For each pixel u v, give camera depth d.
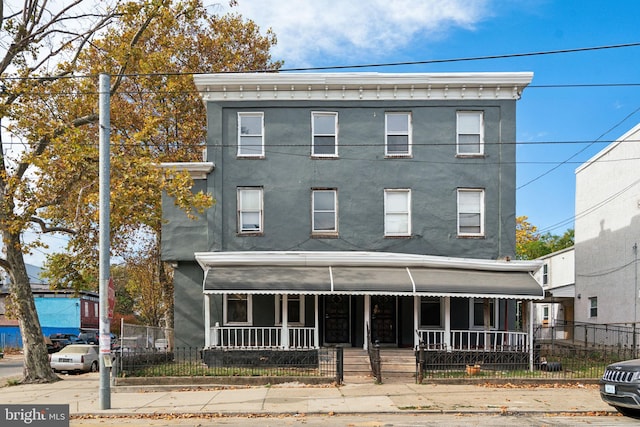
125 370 16.05
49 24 18.30
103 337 12.41
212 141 20.48
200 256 18.64
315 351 17.94
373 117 20.56
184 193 16.47
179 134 27.47
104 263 12.58
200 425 10.74
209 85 20.38
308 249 20.14
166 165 20.05
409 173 20.41
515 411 11.74
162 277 29.33
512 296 17.72
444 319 19.53
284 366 17.70
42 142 17.34
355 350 18.73
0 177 17.52
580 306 31.16
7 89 17.25
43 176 16.69
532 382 15.26
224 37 28.47
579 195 31.41
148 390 14.89
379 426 10.46
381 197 20.34
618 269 26.52
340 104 20.58
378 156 20.45
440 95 20.45
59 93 17.86
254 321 19.83
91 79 19.41
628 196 25.67
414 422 10.84
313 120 20.67
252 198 20.50
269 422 10.97
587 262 30.19
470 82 20.11
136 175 16.33
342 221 20.27
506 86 20.25
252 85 20.33
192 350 19.77
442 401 12.81
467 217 20.36
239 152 20.55
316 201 20.52
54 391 15.59
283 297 18.45
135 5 17.95
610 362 19.02
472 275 18.53
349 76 20.11
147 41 23.94
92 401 13.52
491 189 20.28
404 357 18.12
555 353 21.11
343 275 18.19
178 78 23.20
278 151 20.52
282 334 18.25
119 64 18.98
